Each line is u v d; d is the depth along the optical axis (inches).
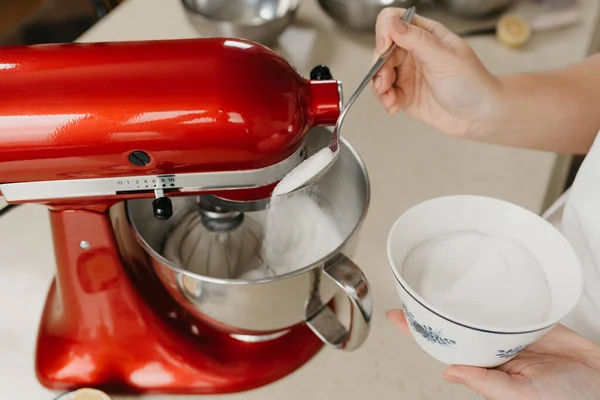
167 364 20.6
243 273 23.4
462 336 14.0
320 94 16.4
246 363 21.0
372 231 25.7
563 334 18.4
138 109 14.8
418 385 21.1
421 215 16.2
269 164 16.3
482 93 23.2
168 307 21.5
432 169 28.5
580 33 37.1
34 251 24.6
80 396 19.2
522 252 16.2
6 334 22.0
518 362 17.4
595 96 25.0
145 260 21.7
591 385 16.5
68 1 44.9
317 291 19.3
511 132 25.2
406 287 14.1
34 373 21.0
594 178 21.0
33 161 15.4
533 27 36.9
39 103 14.6
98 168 15.8
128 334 20.6
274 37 34.0
